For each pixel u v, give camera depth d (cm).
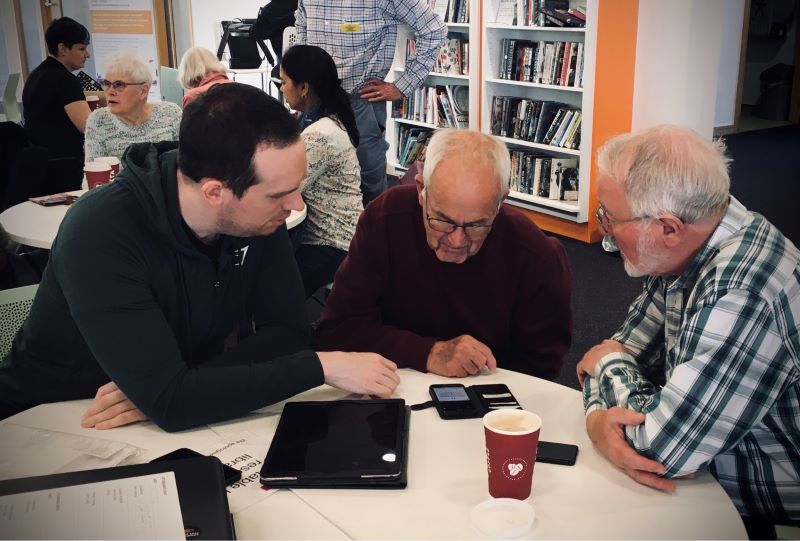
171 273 156
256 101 141
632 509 124
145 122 392
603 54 500
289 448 137
